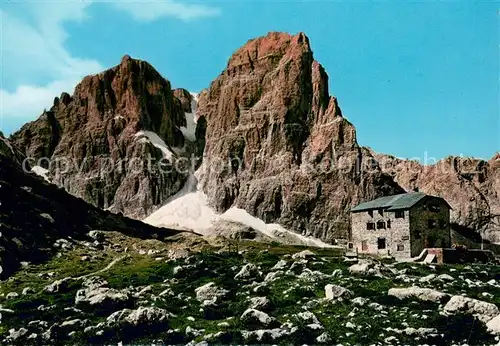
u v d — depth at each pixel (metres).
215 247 124.00
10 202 119.69
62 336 52.12
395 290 62.41
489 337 48.12
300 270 80.50
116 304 60.66
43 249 107.38
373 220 123.75
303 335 48.41
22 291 77.06
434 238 118.62
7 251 97.81
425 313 54.91
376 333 49.38
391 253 118.94
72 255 107.56
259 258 97.44
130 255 112.12
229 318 55.69
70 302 66.50
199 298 64.94
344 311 56.22
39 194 137.25
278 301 60.94
